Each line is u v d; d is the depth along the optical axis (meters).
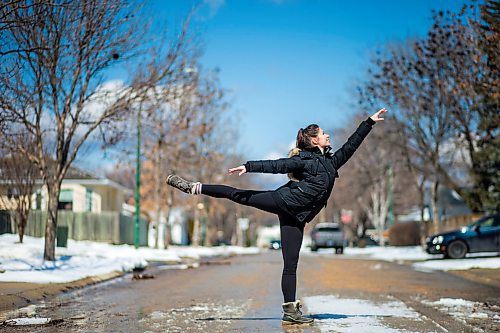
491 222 24.23
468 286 13.65
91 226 34.84
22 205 22.77
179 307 9.37
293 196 6.87
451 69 21.02
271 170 6.81
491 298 10.95
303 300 10.40
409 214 72.38
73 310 9.01
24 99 14.62
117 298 10.73
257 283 14.14
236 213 70.88
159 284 13.87
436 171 29.41
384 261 27.39
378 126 31.30
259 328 7.22
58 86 15.54
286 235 7.28
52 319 7.96
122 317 8.21
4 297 9.73
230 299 10.55
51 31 14.19
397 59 27.47
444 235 24.12
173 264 23.77
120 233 36.56
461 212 56.03
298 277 16.25
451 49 20.47
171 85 18.09
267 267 21.64
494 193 29.23
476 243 23.73
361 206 57.03
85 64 15.48
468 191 30.20
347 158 7.18
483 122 21.84
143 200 47.06
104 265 17.34
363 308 9.23
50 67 14.58
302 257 33.53
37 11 12.63
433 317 8.27
